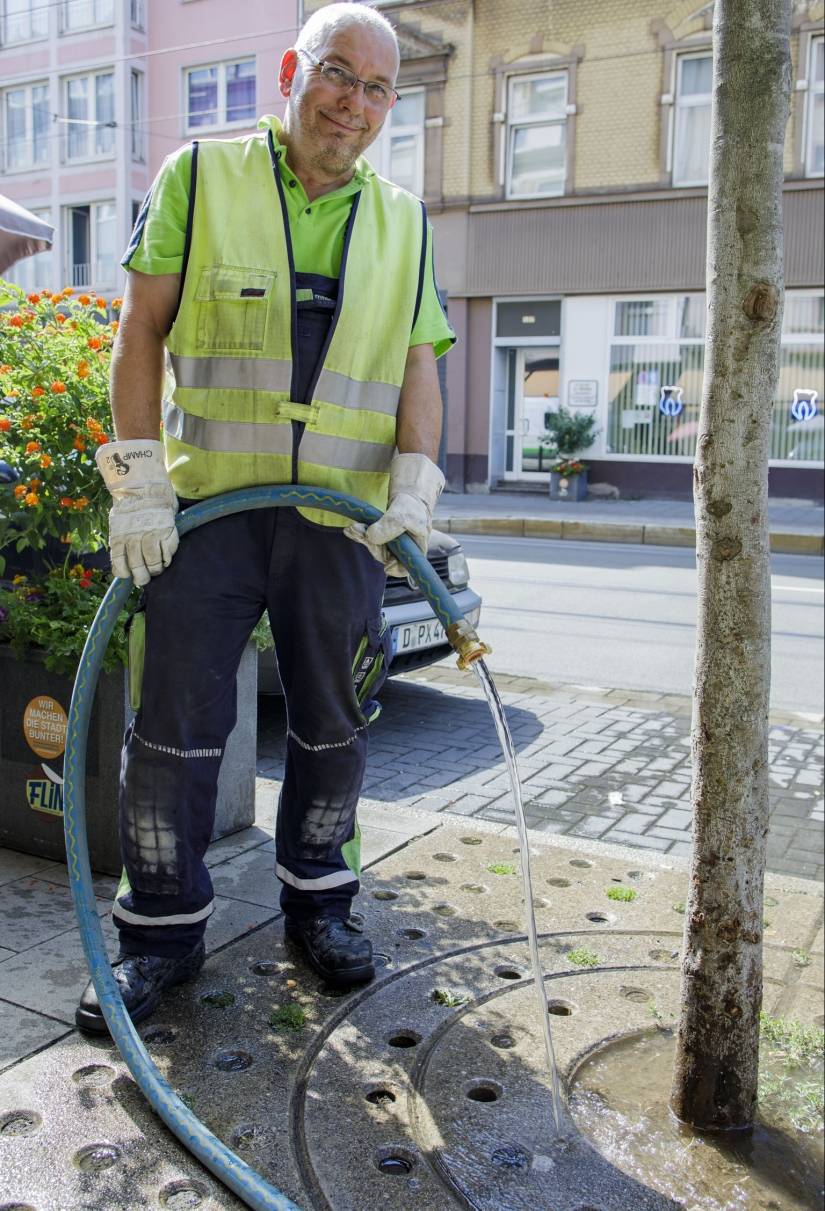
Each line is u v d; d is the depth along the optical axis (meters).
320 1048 2.47
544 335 20.08
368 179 2.62
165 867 2.59
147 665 2.53
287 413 2.50
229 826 3.70
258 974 2.78
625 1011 2.70
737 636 2.23
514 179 19.75
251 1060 2.41
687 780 5.04
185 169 2.44
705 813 2.27
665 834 4.33
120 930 2.66
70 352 3.59
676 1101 2.32
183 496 2.61
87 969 2.72
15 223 5.70
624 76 18.59
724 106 2.12
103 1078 2.31
